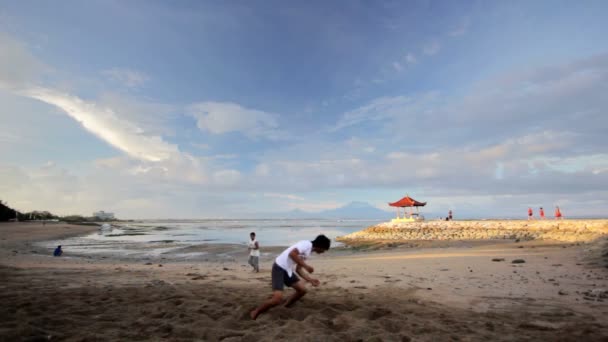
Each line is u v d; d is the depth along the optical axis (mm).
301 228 71250
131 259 18422
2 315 4422
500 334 3754
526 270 8625
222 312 4684
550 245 16781
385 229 33844
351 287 7012
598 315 4578
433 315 4621
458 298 5773
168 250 23984
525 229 26125
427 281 7578
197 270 11164
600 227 21875
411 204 36719
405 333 3705
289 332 3705
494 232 26969
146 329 3922
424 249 20312
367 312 4633
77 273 9500
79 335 3633
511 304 5281
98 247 26266
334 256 18984
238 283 7859
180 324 4086
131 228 74000
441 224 31891
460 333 3785
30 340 3395
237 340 3465
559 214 29906
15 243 27438
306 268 4723
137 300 5473
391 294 6199
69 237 40031
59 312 4656
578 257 10266
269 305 4461
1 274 8781
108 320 4320
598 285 6570
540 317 4504
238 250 23734
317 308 5027
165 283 7660
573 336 3670
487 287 6691
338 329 3947
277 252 22203
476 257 12531
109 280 8211
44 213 114312
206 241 33531
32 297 5656
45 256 18109
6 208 78562
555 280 7176
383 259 13695
